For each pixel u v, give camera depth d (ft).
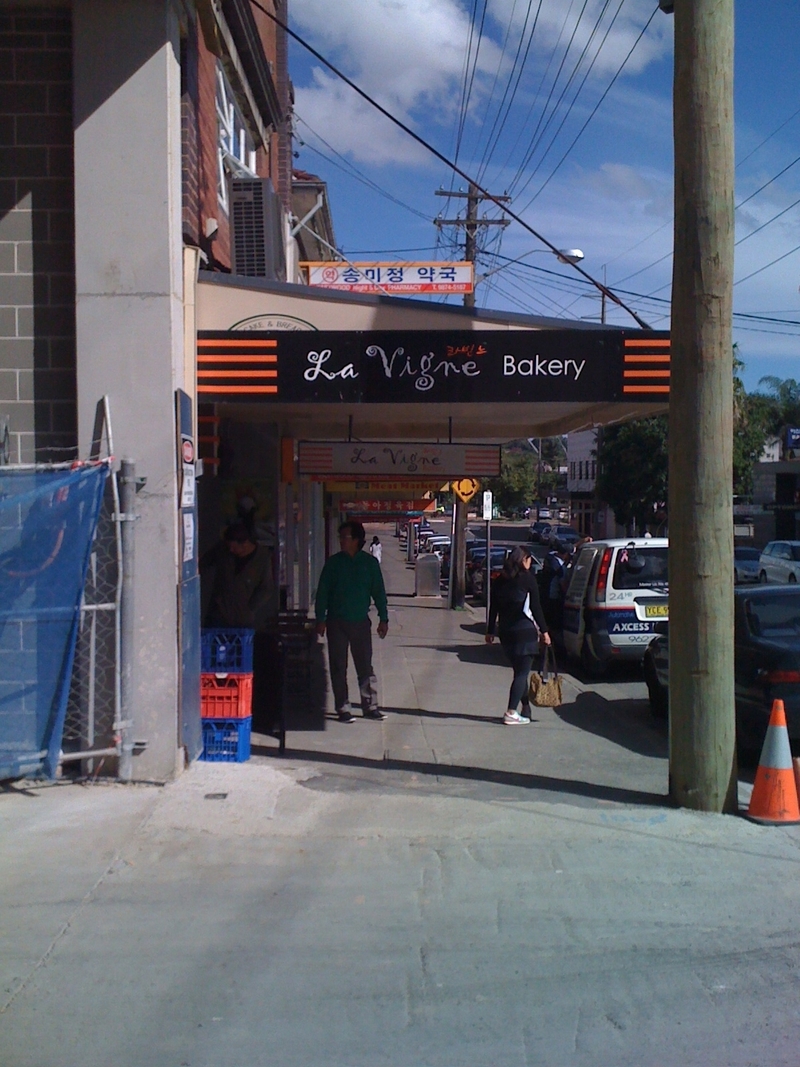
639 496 130.93
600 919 17.11
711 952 16.02
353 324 28.53
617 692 41.88
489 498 72.69
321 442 41.75
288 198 57.93
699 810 22.70
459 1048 13.28
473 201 92.38
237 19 39.01
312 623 37.55
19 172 23.85
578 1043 13.44
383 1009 14.16
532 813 22.39
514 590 33.86
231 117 42.39
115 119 23.08
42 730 22.61
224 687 26.16
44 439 23.82
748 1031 13.78
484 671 46.91
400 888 18.16
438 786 24.82
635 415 36.06
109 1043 13.19
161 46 23.12
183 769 23.89
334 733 31.50
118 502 22.57
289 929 16.46
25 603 22.33
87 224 23.07
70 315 23.84
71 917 16.65
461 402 28.04
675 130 22.34
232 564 31.24
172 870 18.57
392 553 205.77
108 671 23.08
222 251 37.42
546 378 28.14
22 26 23.81
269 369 27.73
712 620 22.45
